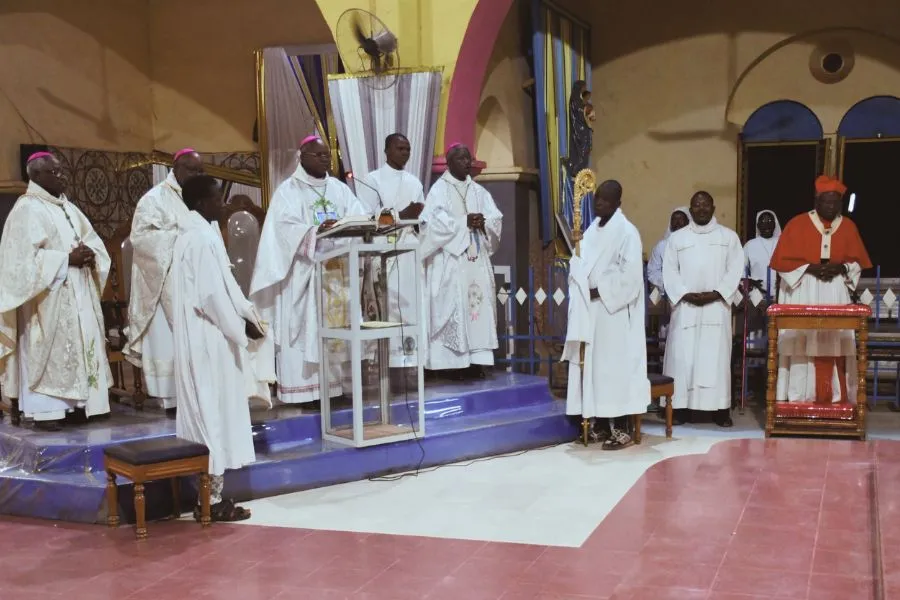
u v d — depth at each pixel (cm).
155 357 682
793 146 1092
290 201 679
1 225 1006
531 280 866
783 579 453
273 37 1170
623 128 1146
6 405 672
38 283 629
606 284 715
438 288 774
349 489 628
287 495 617
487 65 905
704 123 1117
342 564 487
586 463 685
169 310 675
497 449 714
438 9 851
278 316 686
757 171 1106
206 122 1200
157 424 657
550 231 990
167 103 1207
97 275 675
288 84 1140
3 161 1006
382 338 667
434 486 631
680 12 1115
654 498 592
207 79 1195
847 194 1080
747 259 976
